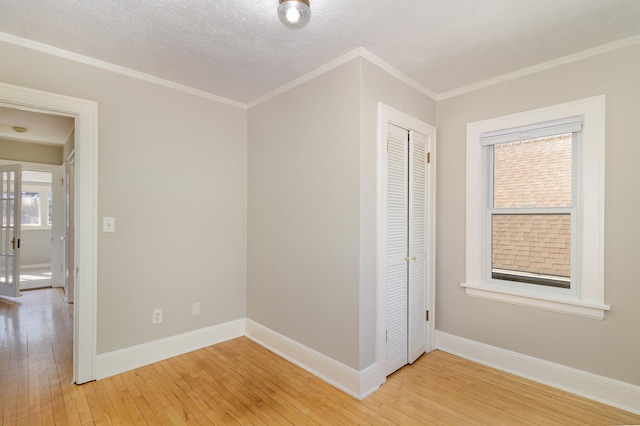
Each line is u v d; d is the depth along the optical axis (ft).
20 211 15.30
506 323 8.38
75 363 7.56
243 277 10.79
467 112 9.13
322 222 8.07
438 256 9.77
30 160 16.44
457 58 7.57
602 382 6.96
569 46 7.02
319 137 8.14
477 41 6.84
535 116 7.89
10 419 6.25
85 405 6.73
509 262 8.58
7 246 15.39
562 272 7.72
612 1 5.52
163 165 8.96
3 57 6.66
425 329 9.45
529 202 8.25
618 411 6.60
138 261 8.52
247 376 8.03
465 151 9.18
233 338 10.48
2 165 15.39
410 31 6.47
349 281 7.37
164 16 6.06
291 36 6.71
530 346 7.98
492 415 6.47
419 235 9.12
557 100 7.59
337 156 7.67
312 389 7.45
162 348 8.91
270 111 9.78
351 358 7.28
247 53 7.43
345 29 6.41
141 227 8.56
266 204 9.94
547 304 7.65
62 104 7.32
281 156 9.37
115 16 6.07
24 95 6.87
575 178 7.54
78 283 7.55
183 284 9.36
